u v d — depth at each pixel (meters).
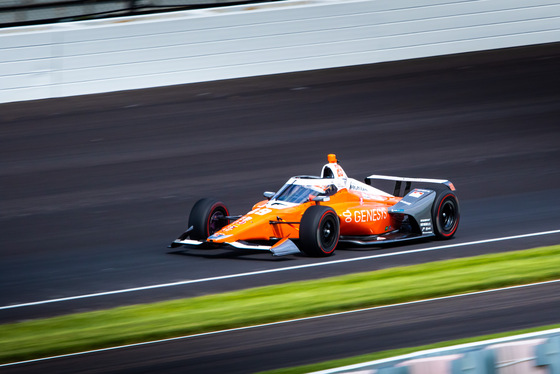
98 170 53.56
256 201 47.12
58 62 67.44
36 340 25.92
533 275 31.55
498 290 30.06
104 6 75.06
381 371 19.67
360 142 58.91
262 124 62.72
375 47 76.81
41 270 35.81
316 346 24.84
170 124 62.62
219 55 72.06
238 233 35.09
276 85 71.25
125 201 47.56
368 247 37.97
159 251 38.31
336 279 31.78
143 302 30.33
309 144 58.53
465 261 34.22
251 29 72.62
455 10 78.81
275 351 24.56
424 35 78.31
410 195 39.19
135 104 66.62
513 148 57.50
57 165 54.69
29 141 59.22
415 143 58.69
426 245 38.09
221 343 25.31
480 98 68.56
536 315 27.05
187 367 23.55
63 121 63.00
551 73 74.19
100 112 64.88
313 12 74.31
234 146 58.12
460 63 76.94
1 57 65.50
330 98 68.44
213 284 32.31
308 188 37.69
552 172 52.28
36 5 72.62
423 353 21.00
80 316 28.36
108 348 25.16
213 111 65.31
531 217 43.00
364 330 26.09
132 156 56.25
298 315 27.70
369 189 40.25
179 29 70.31
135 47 69.44
